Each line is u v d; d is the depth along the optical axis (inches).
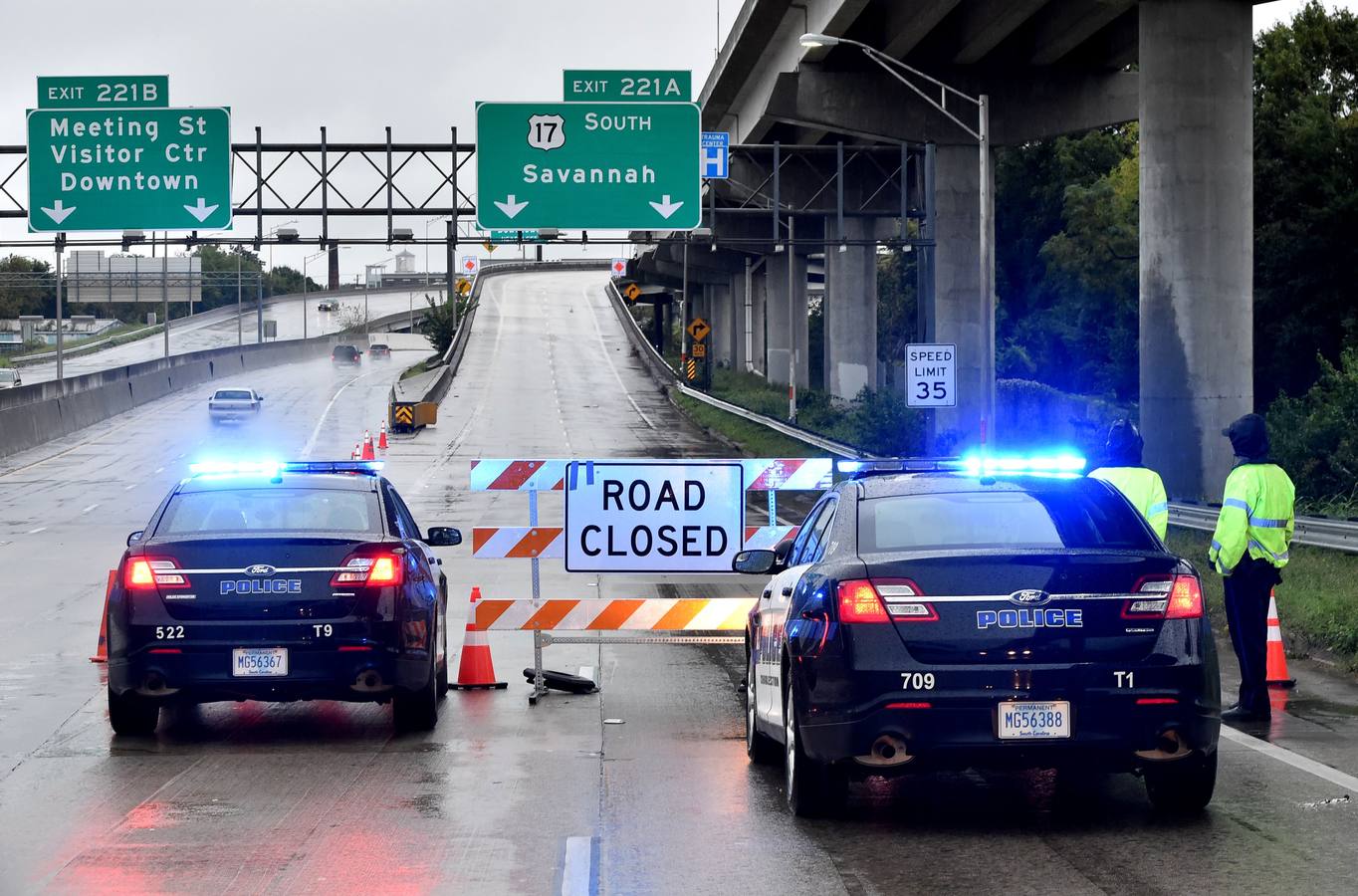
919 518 501.7
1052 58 2763.3
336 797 541.0
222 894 414.0
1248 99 1824.6
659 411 4402.1
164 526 684.7
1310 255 3472.0
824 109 2728.8
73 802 537.0
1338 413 1710.1
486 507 2149.4
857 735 458.6
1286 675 776.9
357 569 648.4
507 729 682.8
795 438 3267.7
